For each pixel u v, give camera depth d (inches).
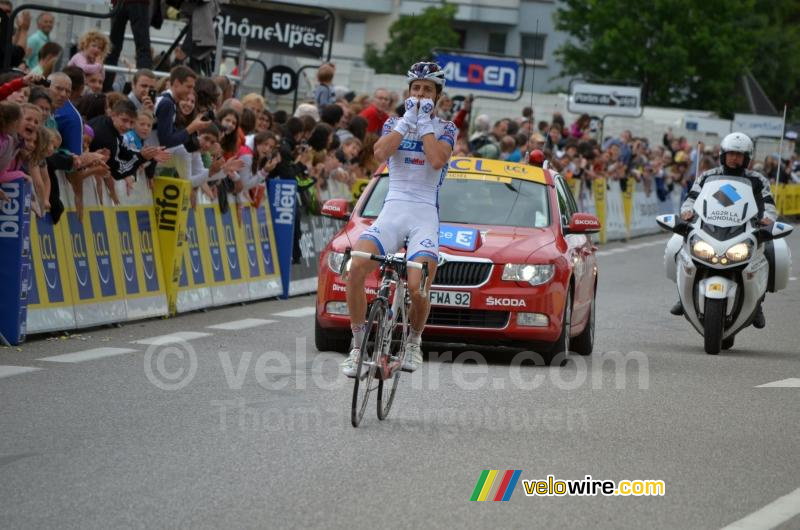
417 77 793.6
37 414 774.5
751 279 1166.3
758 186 1197.7
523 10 6501.0
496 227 1085.8
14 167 1024.2
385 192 1122.0
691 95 5418.3
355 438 737.0
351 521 567.8
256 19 1861.5
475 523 573.3
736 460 725.3
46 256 1077.1
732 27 5344.5
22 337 1029.8
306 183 1537.9
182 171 1279.5
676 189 3233.3
